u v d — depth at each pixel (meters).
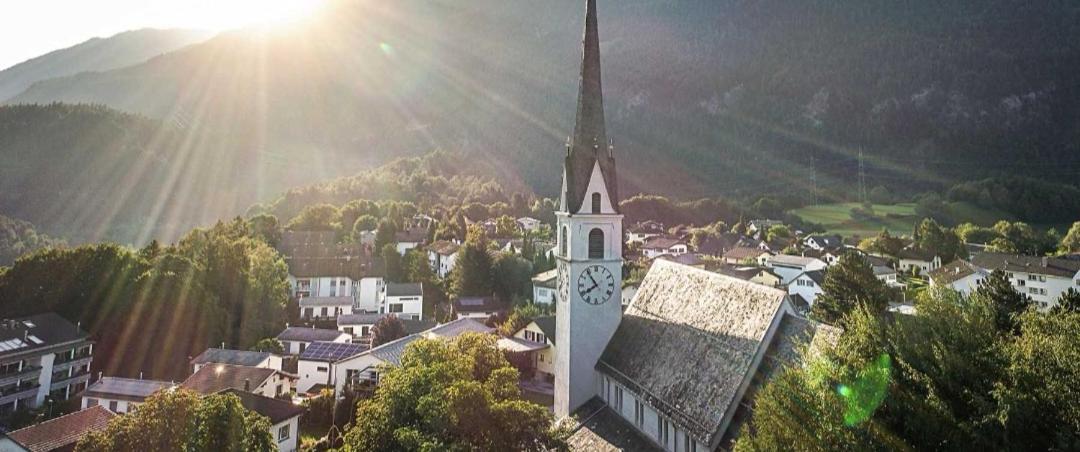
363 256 131.62
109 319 75.75
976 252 148.38
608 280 40.81
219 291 84.62
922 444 17.08
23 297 77.25
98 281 79.50
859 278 64.19
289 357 76.94
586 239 40.09
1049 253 147.38
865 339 20.45
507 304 106.06
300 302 104.62
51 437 42.56
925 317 20.41
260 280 91.38
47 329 71.00
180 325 76.00
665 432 31.91
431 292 116.81
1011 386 16.48
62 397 68.88
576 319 40.31
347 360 61.91
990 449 15.61
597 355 40.78
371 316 97.56
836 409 18.08
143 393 58.25
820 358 20.73
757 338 28.84
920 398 17.66
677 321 35.97
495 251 123.88
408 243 149.62
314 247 137.25
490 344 40.03
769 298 30.08
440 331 75.06
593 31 40.47
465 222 173.12
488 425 25.17
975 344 18.56
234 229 133.50
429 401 25.83
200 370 60.38
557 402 43.38
